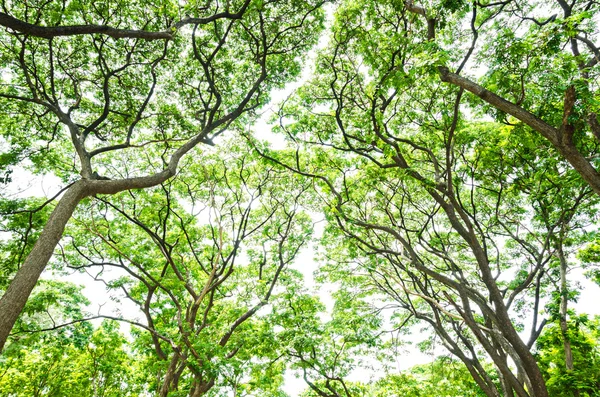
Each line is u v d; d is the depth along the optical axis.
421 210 15.59
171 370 14.16
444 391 17.59
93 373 17.83
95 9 11.28
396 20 11.97
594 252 13.76
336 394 17.20
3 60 11.65
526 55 7.89
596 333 15.24
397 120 14.49
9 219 11.67
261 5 11.07
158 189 16.89
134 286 17.16
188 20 10.07
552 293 14.47
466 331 17.91
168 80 13.80
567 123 7.42
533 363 10.92
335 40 12.76
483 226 16.41
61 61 12.31
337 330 17.66
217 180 17.59
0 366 16.03
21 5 10.59
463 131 13.04
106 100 11.23
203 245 18.56
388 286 17.94
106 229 16.16
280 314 17.53
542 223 14.86
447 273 17.59
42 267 6.79
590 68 8.07
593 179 7.30
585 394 12.80
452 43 12.02
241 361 14.70
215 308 18.09
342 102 13.37
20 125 12.83
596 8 10.53
